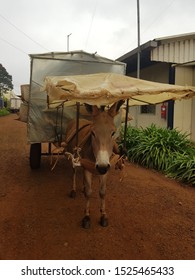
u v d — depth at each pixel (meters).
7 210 5.28
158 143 8.74
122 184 6.96
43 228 4.65
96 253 4.00
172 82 12.47
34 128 6.98
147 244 4.30
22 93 7.52
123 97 3.84
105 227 4.76
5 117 37.47
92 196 6.11
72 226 4.75
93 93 3.52
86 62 7.14
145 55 12.80
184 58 12.67
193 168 7.12
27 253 3.95
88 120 6.20
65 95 3.83
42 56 6.89
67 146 5.85
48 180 7.08
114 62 7.32
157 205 5.76
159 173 8.06
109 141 3.98
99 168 3.81
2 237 4.33
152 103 5.33
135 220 5.07
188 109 12.83
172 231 4.73
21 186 6.61
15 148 11.74
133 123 15.87
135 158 9.09
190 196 6.34
